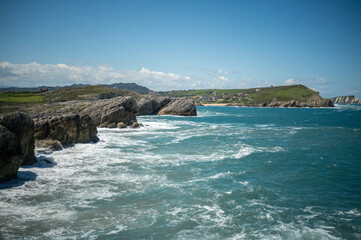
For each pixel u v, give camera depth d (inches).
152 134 1745.8
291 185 757.3
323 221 538.3
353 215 569.0
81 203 584.7
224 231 486.9
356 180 811.4
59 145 1145.4
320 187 745.0
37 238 437.7
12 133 717.9
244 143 1432.1
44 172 796.0
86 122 1328.7
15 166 706.2
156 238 456.8
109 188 684.1
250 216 551.2
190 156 1082.7
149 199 620.4
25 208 545.6
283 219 542.6
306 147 1334.9
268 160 1037.8
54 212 534.6
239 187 721.6
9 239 428.5
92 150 1163.3
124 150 1184.8
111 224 497.7
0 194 606.9
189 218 532.7
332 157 1110.4
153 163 952.9
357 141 1540.4
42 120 1196.5
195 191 679.7
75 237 447.5
